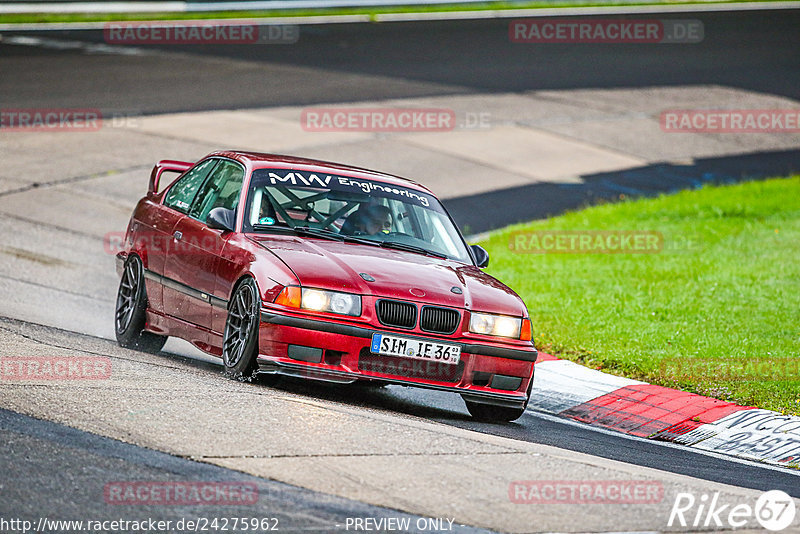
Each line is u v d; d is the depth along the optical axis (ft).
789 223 200.95
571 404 101.24
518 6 474.08
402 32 410.52
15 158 214.28
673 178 252.62
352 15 441.27
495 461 67.15
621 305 137.59
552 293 145.07
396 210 99.50
